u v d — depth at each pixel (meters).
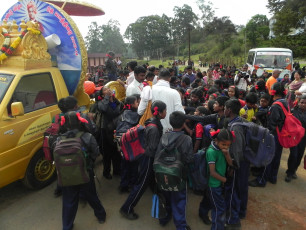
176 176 2.59
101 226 3.21
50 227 3.20
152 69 6.61
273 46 36.94
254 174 4.49
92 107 4.24
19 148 3.40
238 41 61.97
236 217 3.07
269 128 3.82
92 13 6.29
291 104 5.91
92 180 3.01
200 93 4.45
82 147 2.71
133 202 3.21
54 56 4.40
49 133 3.25
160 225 3.22
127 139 3.08
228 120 3.04
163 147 2.71
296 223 3.26
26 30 3.70
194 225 3.22
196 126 3.66
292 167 4.21
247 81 8.16
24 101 3.55
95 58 36.09
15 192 3.93
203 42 89.00
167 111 3.60
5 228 3.17
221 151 2.73
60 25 4.21
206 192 3.01
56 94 4.09
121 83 5.57
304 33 35.44
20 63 3.67
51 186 4.10
